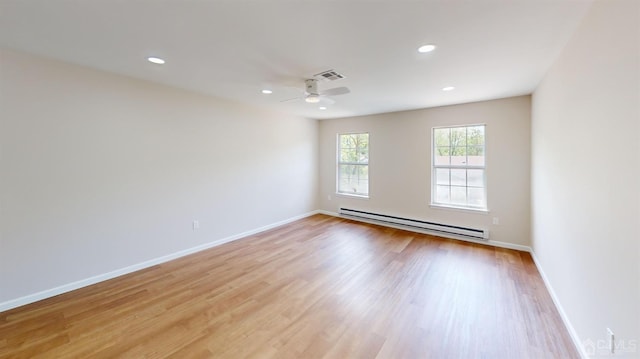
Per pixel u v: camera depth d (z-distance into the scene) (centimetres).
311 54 234
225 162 424
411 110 485
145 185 331
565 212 220
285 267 334
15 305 243
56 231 266
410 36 200
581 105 184
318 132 630
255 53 233
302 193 589
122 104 306
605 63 149
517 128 385
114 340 200
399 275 310
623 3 129
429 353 187
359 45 215
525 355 185
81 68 275
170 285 287
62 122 266
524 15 171
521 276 306
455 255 372
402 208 505
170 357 183
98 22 182
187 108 369
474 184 433
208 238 404
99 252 295
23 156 246
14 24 186
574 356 184
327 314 234
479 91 352
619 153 135
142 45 219
